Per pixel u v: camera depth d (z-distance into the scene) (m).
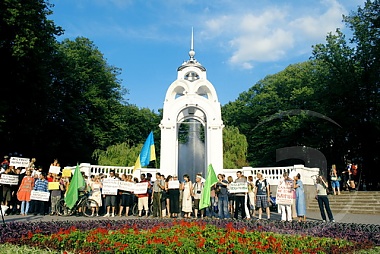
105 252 6.92
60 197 16.34
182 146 28.88
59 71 35.12
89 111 40.25
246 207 15.51
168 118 23.61
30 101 27.19
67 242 8.01
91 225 10.86
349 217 16.95
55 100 32.66
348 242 8.70
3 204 15.63
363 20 33.59
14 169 16.58
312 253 7.29
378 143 31.97
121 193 16.64
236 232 9.21
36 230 9.31
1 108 22.89
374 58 31.47
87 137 37.94
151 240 7.92
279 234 9.82
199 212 17.38
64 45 40.94
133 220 12.61
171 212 15.73
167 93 24.06
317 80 36.25
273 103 45.25
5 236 8.55
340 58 33.81
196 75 26.14
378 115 30.73
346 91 32.25
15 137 27.75
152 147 19.39
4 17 22.55
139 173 22.67
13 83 25.36
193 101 23.81
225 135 33.75
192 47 25.91
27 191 15.59
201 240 7.76
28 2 24.23
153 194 16.14
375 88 31.92
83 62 40.25
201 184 16.53
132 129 48.38
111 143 41.88
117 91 46.03
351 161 32.28
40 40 25.39
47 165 33.31
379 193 20.52
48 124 32.94
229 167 30.77
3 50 23.86
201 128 29.17
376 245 8.70
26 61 24.92
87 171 20.98
